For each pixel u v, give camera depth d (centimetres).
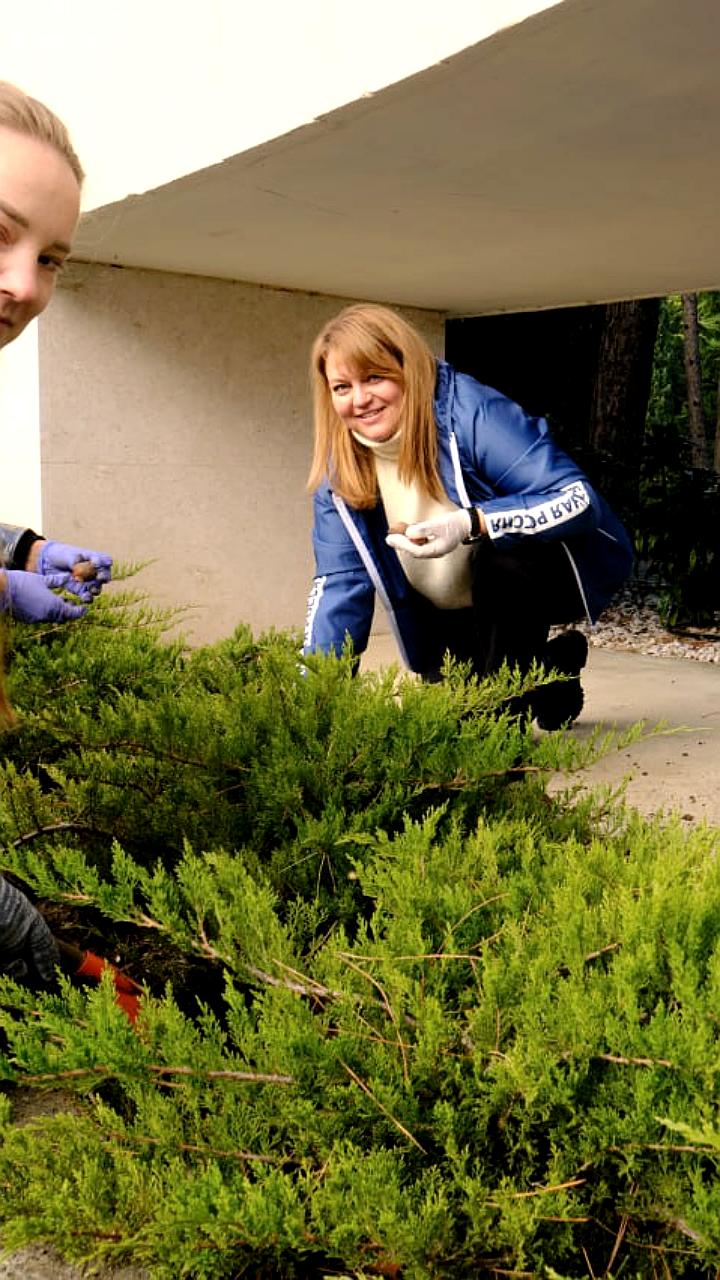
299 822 196
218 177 421
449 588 336
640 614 823
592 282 650
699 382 1521
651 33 284
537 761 203
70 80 486
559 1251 125
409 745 203
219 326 643
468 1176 126
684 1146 118
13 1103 178
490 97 331
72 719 220
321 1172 127
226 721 219
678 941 141
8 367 606
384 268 605
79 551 210
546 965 138
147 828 216
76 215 136
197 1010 198
